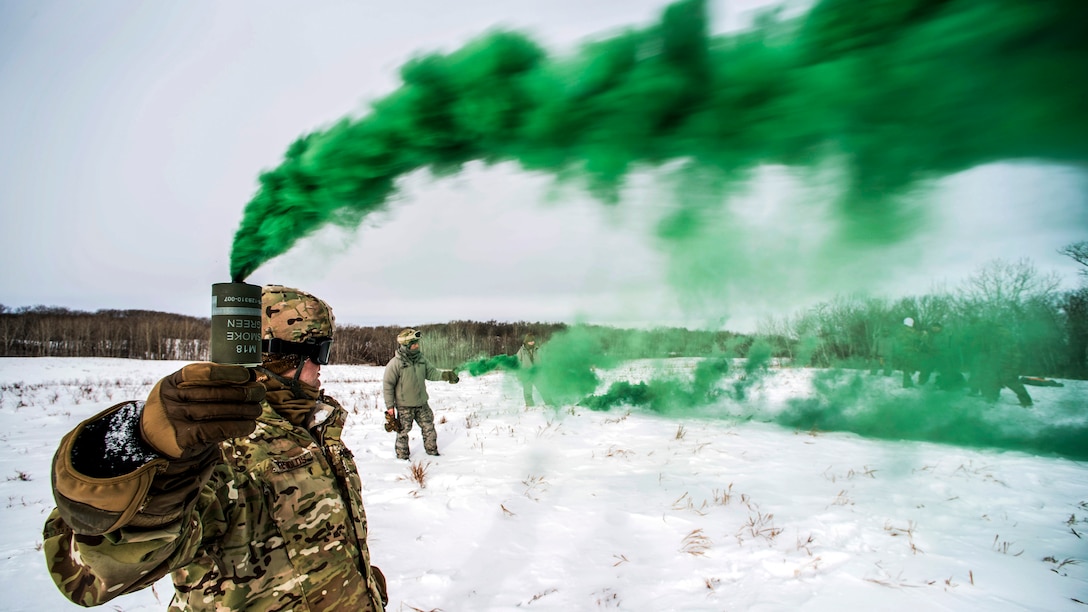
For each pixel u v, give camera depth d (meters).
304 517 1.38
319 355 1.65
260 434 1.43
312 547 1.38
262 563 1.30
